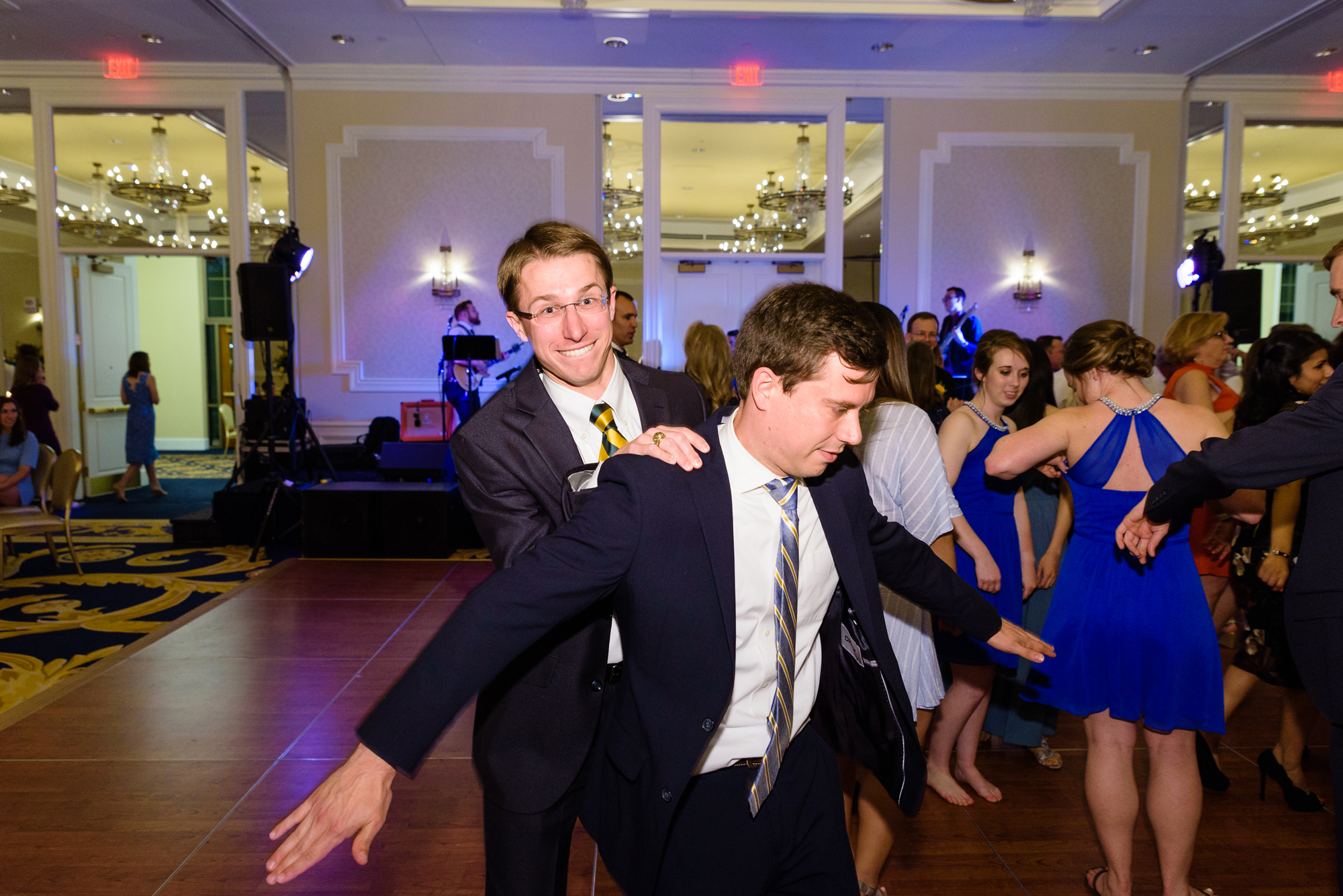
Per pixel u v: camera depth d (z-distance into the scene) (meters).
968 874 2.21
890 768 1.30
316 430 8.24
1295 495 2.36
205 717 3.20
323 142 8.07
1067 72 8.09
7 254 9.05
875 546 1.34
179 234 11.38
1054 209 8.26
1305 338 2.46
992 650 2.32
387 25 6.98
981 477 2.46
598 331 1.53
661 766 1.13
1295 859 2.27
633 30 7.08
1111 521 1.92
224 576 5.70
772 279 9.10
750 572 1.17
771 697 1.22
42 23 7.02
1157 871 2.20
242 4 6.59
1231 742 3.02
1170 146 8.27
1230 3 6.48
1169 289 8.36
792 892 1.27
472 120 8.10
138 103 8.09
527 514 1.54
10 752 2.90
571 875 2.25
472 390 7.38
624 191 9.47
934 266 8.28
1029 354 2.75
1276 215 9.44
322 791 0.97
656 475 1.13
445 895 2.12
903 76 8.09
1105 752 1.99
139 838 2.37
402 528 5.85
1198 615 1.87
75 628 4.54
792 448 1.10
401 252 8.18
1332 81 8.20
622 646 1.21
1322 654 1.53
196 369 14.38
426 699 0.99
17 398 7.58
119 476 9.85
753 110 8.13
